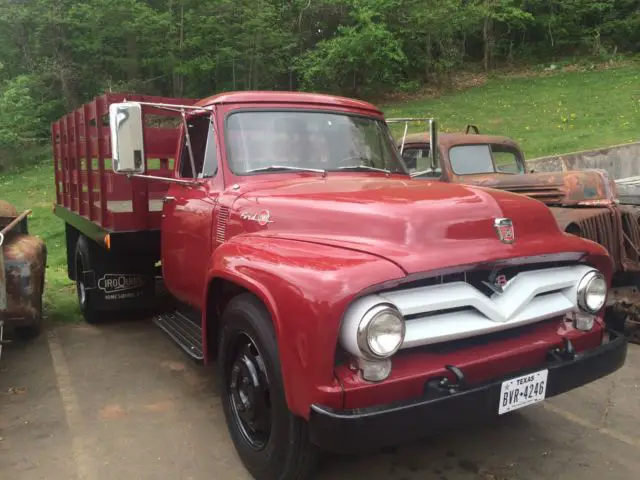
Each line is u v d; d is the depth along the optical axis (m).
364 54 23.88
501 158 7.82
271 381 2.69
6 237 5.19
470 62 31.16
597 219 5.02
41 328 5.77
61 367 4.74
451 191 3.04
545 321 3.06
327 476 3.11
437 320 2.57
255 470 2.95
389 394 2.45
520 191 5.81
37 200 16.62
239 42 24.61
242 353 3.06
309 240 2.88
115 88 25.52
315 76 24.98
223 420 3.79
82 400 4.10
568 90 23.36
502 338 2.87
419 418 2.39
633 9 29.75
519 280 2.83
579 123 18.06
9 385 4.37
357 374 2.42
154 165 5.98
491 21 29.64
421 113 21.91
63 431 3.63
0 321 4.45
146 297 5.80
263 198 3.35
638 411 3.86
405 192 3.04
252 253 2.96
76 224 6.14
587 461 3.25
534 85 25.38
